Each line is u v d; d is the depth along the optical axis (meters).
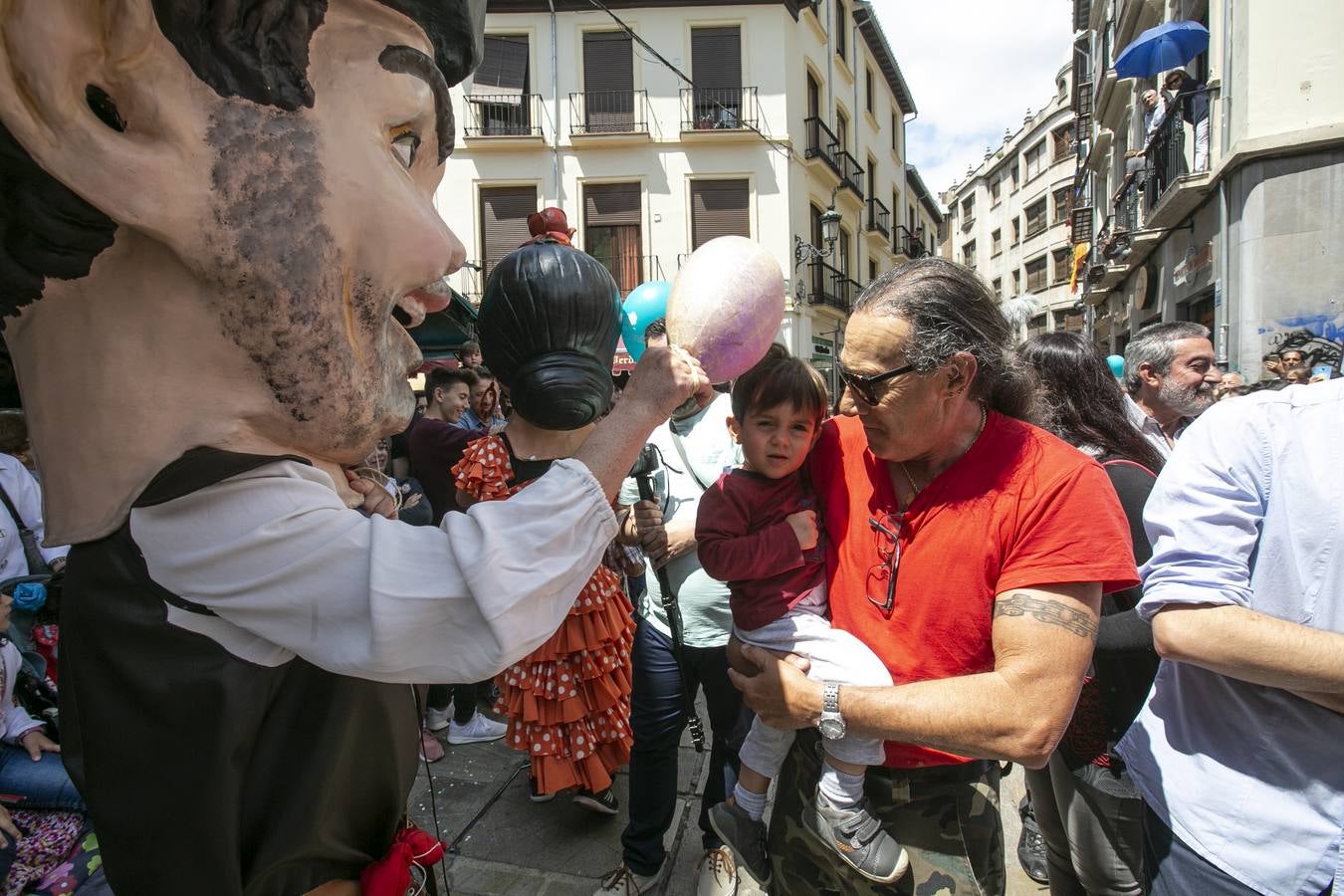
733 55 14.67
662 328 2.43
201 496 0.90
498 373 1.53
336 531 0.93
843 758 1.41
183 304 0.89
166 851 0.93
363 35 0.96
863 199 19.89
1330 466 1.19
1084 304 22.34
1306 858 1.19
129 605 0.92
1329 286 7.91
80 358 0.91
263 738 0.98
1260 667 1.15
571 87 14.48
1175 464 1.36
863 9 20.09
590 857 2.57
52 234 0.86
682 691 2.34
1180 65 9.42
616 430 1.12
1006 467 1.28
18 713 2.02
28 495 2.75
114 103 0.84
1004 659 1.21
